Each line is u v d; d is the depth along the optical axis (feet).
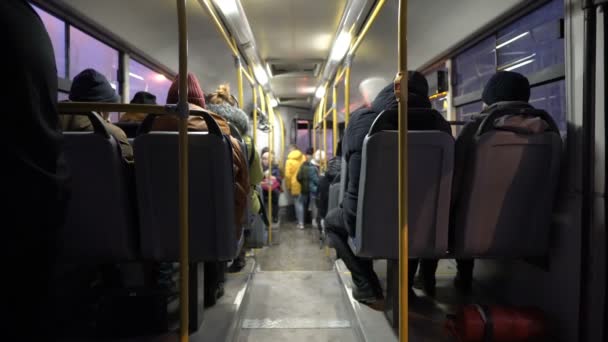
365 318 7.24
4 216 2.49
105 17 9.48
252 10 10.95
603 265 5.64
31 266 2.68
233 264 11.19
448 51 11.66
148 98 7.86
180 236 4.91
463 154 6.10
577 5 6.07
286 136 30.60
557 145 5.90
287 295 9.73
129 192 5.56
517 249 6.23
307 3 10.44
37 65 2.73
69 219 5.34
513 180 5.92
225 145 5.35
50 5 8.36
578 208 6.01
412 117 6.14
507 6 8.28
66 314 6.39
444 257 6.41
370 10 9.65
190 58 13.96
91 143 5.14
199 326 6.85
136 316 6.36
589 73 5.83
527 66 8.36
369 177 5.78
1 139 2.49
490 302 8.23
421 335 6.68
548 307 6.73
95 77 6.32
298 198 21.48
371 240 5.98
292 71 18.44
